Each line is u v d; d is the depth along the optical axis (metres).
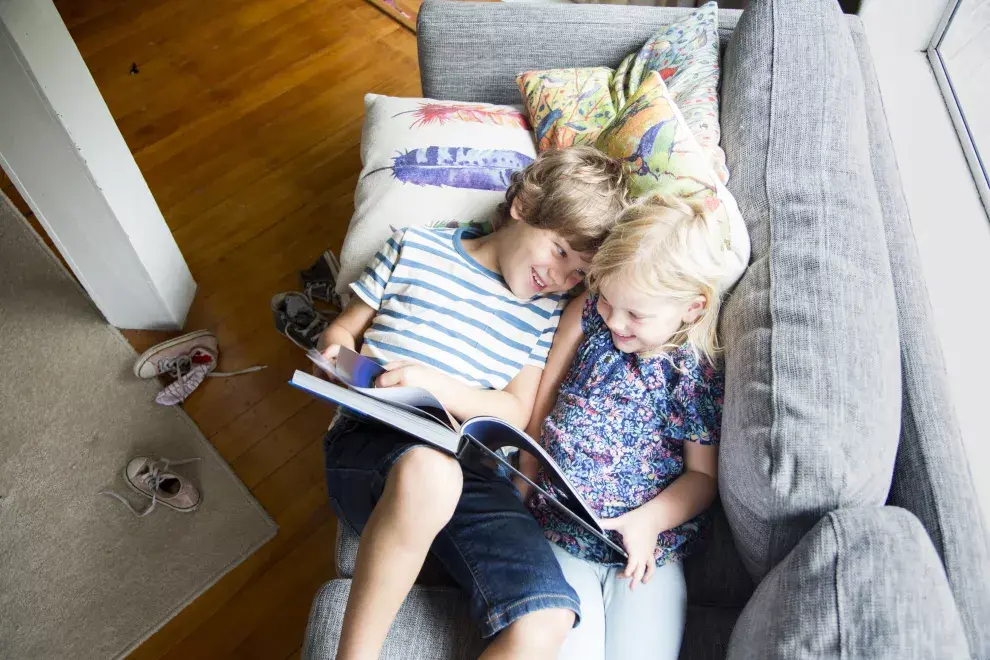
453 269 1.42
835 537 0.94
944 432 1.08
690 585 1.27
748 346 1.12
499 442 1.23
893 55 1.75
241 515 1.73
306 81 2.53
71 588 1.62
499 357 1.40
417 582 1.29
